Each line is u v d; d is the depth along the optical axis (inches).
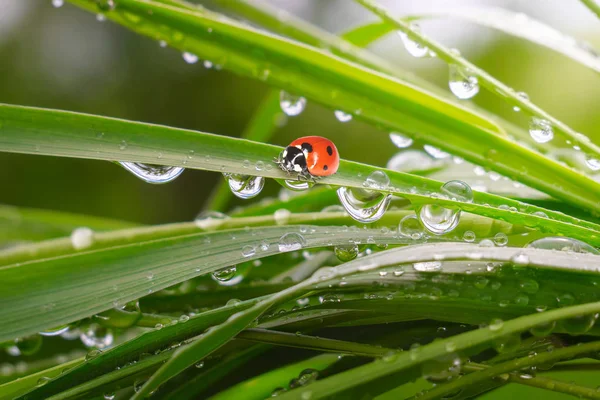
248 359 5.6
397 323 5.6
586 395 5.2
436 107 5.8
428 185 5.6
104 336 6.2
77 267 5.1
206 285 6.3
